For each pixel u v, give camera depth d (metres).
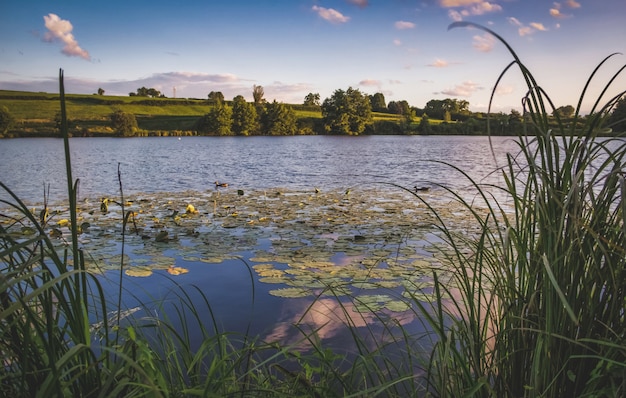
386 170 17.48
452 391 1.45
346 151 30.02
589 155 1.14
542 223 1.21
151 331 2.41
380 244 5.28
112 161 20.72
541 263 1.23
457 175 15.26
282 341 2.79
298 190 11.40
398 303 3.29
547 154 1.18
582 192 1.19
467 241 1.65
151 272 4.16
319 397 1.56
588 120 1.18
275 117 63.31
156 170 17.00
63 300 1.06
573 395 1.25
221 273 4.23
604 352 1.21
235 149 31.69
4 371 1.18
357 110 66.19
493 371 1.47
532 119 1.22
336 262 4.54
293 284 3.86
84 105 69.44
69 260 4.14
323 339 2.79
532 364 1.25
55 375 0.90
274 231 6.09
